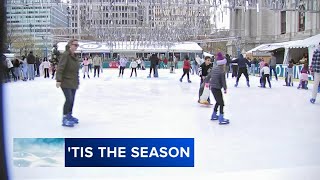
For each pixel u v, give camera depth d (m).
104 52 57.06
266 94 14.74
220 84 7.66
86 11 39.94
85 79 24.59
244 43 58.62
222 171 4.35
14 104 11.10
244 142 5.97
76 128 7.11
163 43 50.34
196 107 10.46
